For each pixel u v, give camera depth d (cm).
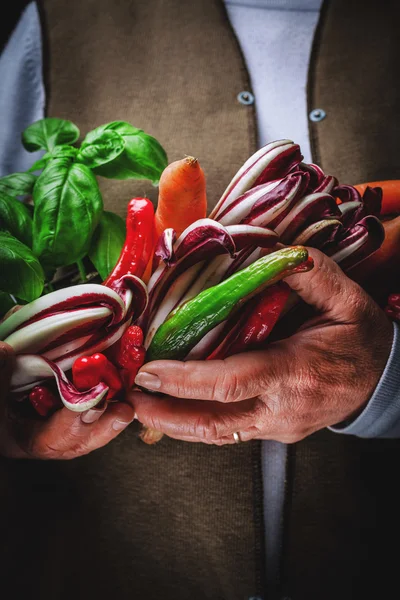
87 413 55
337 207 58
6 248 56
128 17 99
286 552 79
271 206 55
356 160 93
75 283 72
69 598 78
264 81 100
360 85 97
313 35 101
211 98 94
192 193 55
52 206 63
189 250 55
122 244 67
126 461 79
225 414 62
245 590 78
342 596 80
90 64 96
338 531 81
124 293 54
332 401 65
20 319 53
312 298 62
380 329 65
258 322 57
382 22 100
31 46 99
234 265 57
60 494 79
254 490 78
